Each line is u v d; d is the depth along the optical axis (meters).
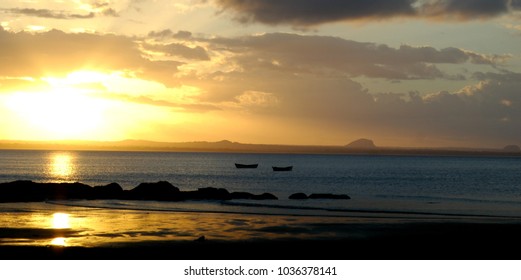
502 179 117.94
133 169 160.38
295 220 37.97
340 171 160.25
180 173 138.62
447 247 27.02
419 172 158.12
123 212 42.94
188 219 38.06
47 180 102.25
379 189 82.25
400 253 25.47
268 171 157.38
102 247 25.80
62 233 30.47
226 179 112.31
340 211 45.38
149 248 25.77
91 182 98.69
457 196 69.31
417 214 44.62
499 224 35.88
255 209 46.00
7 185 55.41
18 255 23.78
